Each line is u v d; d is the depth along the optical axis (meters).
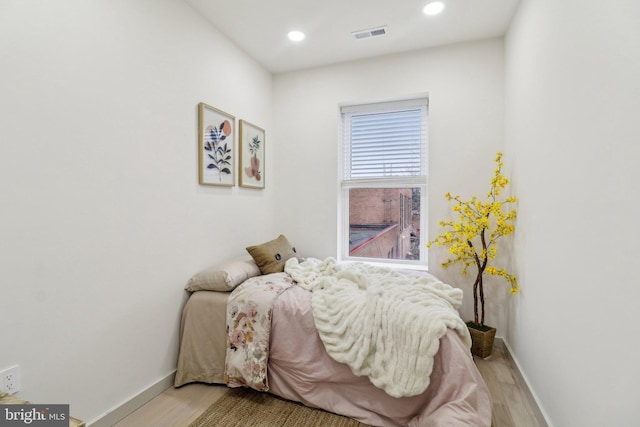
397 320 1.64
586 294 1.22
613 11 1.04
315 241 3.24
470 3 2.19
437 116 2.79
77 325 1.50
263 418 1.71
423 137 3.04
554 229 1.53
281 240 2.73
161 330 1.97
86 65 1.52
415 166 3.08
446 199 2.77
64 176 1.43
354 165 3.28
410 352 1.57
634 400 0.93
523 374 2.04
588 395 1.20
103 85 1.60
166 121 2.00
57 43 1.40
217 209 2.50
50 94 1.37
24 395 1.30
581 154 1.26
